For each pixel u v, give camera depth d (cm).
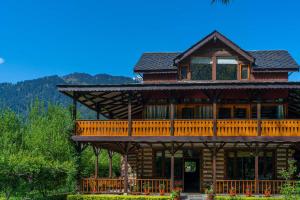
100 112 3466
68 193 2938
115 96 3059
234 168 3059
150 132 2758
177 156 3130
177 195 2625
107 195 2692
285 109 3009
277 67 3069
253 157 3056
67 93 2875
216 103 2791
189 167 3123
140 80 3747
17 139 3850
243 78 3105
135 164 3334
